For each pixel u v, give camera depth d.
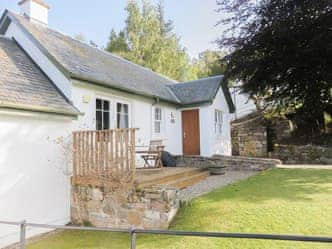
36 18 9.29
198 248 4.20
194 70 32.19
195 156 11.58
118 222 5.93
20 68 7.12
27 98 6.12
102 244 5.07
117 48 25.75
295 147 14.19
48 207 6.33
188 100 12.93
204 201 5.80
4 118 5.62
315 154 13.37
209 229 4.66
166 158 10.85
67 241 5.45
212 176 9.43
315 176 7.81
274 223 4.58
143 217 5.57
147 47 25.69
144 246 4.57
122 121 9.34
